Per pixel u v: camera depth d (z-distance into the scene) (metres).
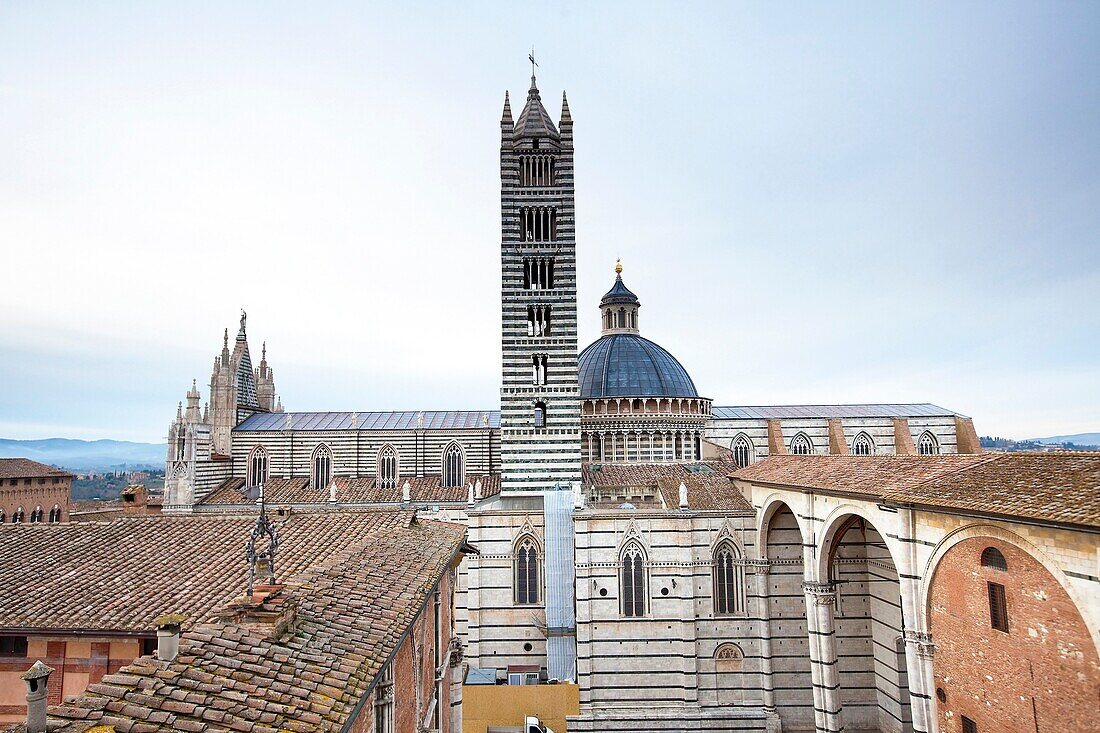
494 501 81.50
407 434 91.56
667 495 67.38
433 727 35.44
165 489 85.12
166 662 16.69
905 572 39.12
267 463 91.88
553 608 65.62
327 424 95.50
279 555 32.72
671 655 61.97
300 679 17.61
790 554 62.28
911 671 38.59
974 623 34.28
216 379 93.38
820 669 51.81
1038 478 33.00
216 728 14.61
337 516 39.62
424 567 32.06
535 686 58.78
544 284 76.31
